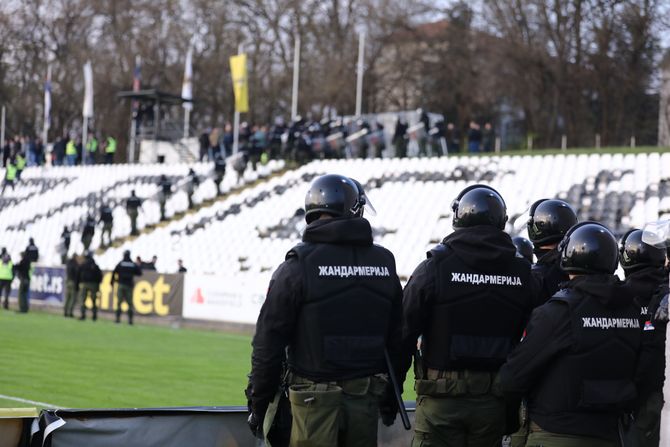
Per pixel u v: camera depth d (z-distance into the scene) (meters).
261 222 66.50
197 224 69.12
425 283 10.58
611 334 9.90
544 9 95.94
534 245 12.55
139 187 80.62
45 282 58.84
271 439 10.02
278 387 9.97
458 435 10.70
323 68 126.00
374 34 119.00
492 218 10.85
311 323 9.70
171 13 136.75
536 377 9.94
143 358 33.41
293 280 9.69
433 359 10.70
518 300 10.77
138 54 131.00
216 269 62.34
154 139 93.06
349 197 10.27
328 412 9.49
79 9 138.88
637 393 10.92
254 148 74.31
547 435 9.91
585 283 9.97
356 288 9.84
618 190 57.19
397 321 10.25
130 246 69.12
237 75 82.81
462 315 10.58
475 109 106.81
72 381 26.97
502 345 10.70
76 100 136.88
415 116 78.88
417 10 112.44
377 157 73.94
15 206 86.62
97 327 46.69
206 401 24.09
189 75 95.00
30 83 140.25
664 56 94.38
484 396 10.60
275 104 131.88
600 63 94.25
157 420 12.07
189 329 48.03
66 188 85.31
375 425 9.83
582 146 98.44
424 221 60.00
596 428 9.83
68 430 11.52
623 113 97.06
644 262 12.59
